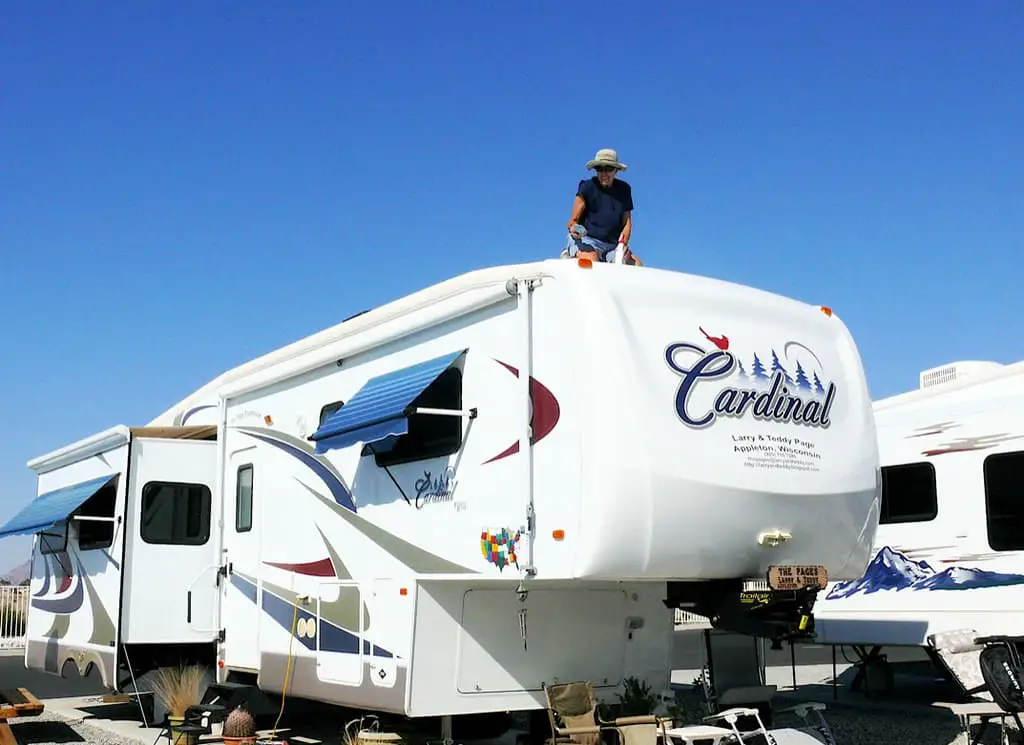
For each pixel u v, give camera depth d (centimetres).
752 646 715
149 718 1016
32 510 1151
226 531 912
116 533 954
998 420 966
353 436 690
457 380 665
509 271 630
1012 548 942
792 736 656
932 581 1000
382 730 719
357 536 734
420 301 705
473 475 641
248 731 779
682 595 686
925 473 1022
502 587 666
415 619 642
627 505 566
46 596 1138
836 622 1076
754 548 612
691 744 651
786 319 680
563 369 591
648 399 585
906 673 1251
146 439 957
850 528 664
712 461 597
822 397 671
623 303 603
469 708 650
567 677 682
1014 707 709
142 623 931
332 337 798
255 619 851
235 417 921
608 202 768
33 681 1391
